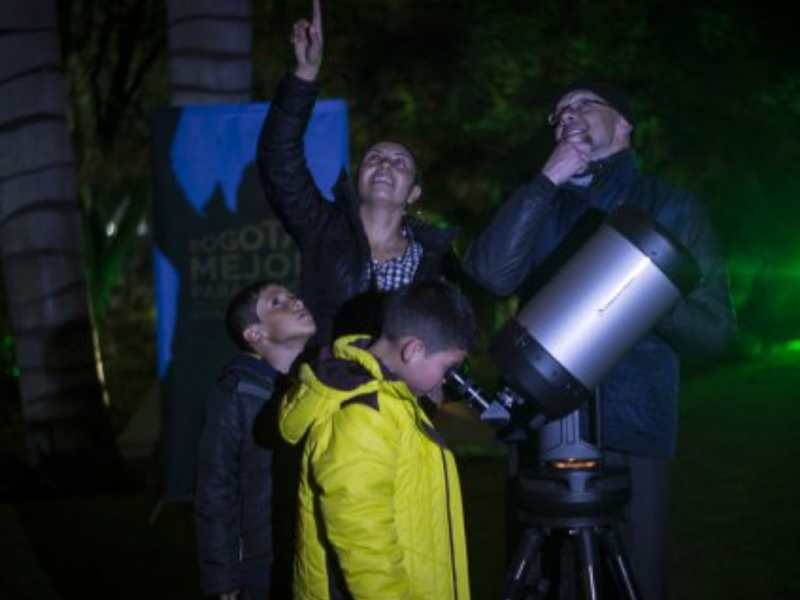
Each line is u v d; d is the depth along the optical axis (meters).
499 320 13.45
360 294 3.62
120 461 7.79
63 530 6.50
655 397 3.35
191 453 6.23
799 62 13.23
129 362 16.58
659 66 12.87
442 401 3.49
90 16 13.56
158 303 6.15
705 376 13.16
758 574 5.23
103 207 15.98
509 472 3.58
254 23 12.76
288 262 6.05
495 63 12.80
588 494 2.96
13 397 13.95
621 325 2.91
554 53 12.72
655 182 3.44
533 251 3.48
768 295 15.67
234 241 6.05
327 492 2.60
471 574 5.31
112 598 5.21
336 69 12.92
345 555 2.60
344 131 5.78
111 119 14.45
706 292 3.32
